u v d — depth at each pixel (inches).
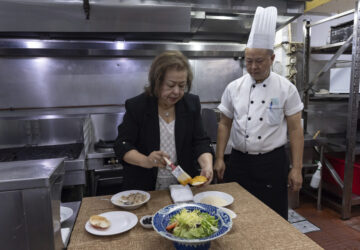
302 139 65.9
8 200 27.2
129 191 50.4
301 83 123.1
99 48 99.3
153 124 52.7
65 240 33.8
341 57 129.4
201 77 120.1
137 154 49.2
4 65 101.3
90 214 42.7
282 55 121.2
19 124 101.3
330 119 130.7
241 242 33.9
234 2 88.4
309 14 125.0
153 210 43.5
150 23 85.8
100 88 111.2
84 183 84.7
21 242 28.3
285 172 66.3
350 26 101.4
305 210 109.1
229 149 105.7
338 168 109.4
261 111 64.2
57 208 31.0
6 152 93.4
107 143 107.3
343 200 99.7
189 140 56.2
